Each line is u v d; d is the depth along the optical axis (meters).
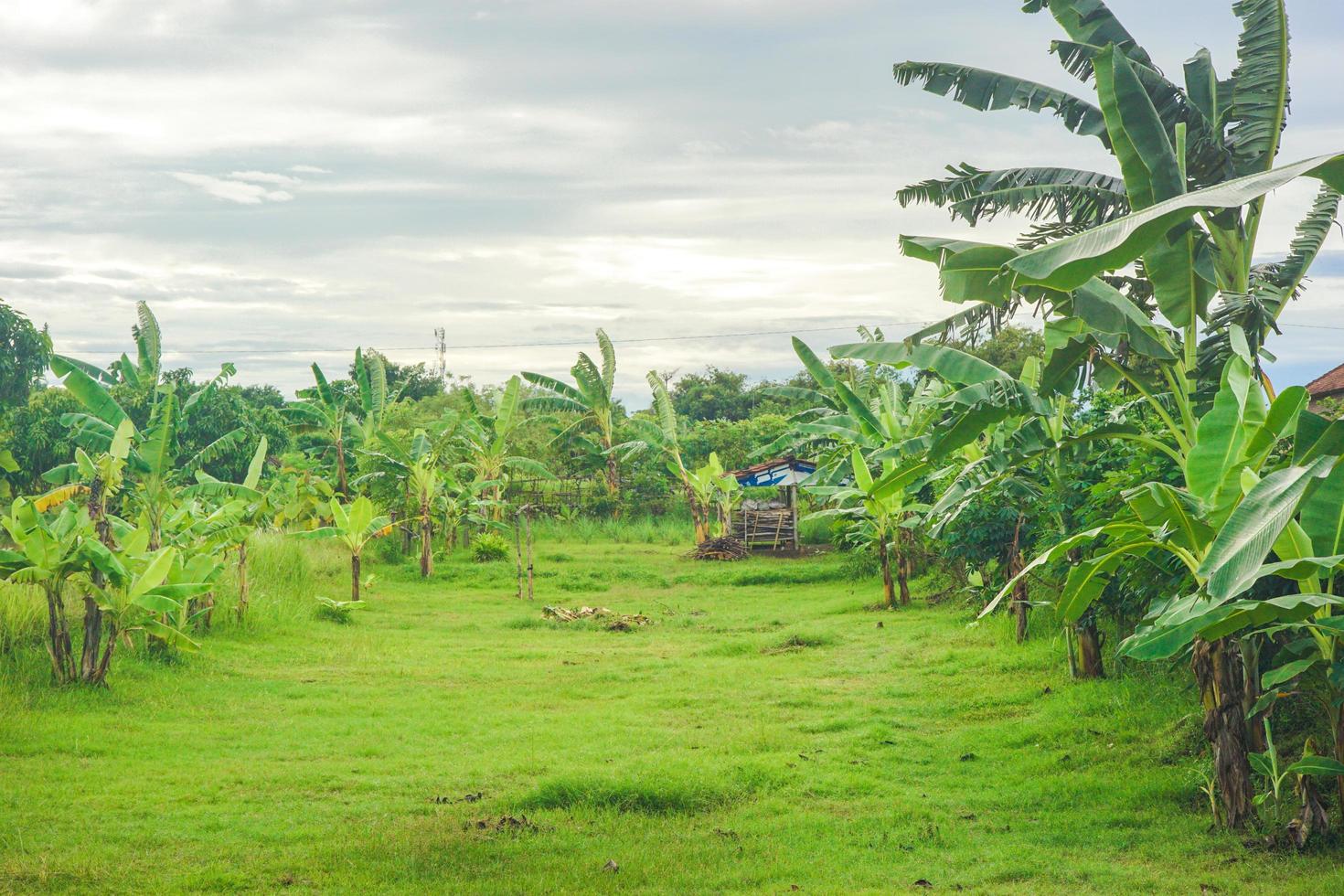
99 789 8.89
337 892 6.66
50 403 32.28
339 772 9.73
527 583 26.64
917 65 10.84
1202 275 8.19
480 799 8.93
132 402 32.44
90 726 11.05
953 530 15.62
